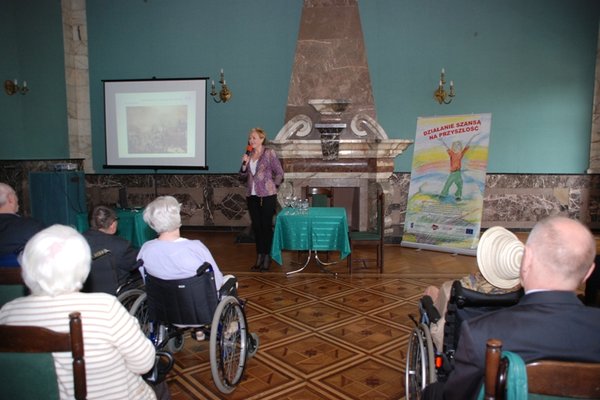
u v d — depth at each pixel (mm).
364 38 7449
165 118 7480
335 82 7219
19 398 1264
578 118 7418
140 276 2891
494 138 7512
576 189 7527
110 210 2930
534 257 1287
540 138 7480
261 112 7707
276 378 2777
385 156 7031
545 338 1192
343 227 4695
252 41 7613
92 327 1381
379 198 5242
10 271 1967
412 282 4859
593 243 1254
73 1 7777
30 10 7227
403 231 7191
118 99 7547
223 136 7797
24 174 6832
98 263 2559
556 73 7359
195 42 7707
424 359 2049
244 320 2797
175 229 2459
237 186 7820
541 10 7270
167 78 7578
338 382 2732
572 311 1211
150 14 7727
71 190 5949
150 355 1536
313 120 7230
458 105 7480
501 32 7328
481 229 7652
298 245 4770
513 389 964
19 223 2756
